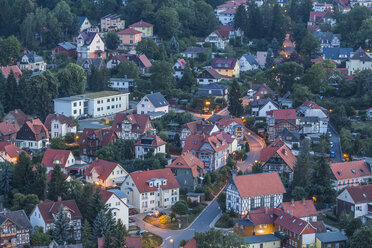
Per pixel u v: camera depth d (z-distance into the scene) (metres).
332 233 190.12
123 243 175.25
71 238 187.75
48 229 186.50
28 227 182.12
